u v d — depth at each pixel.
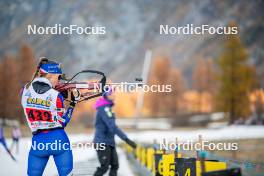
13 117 149.12
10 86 157.38
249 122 104.25
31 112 13.18
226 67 122.88
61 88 13.73
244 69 122.75
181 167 15.40
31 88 13.17
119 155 47.69
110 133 19.77
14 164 36.47
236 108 122.19
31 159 13.43
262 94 131.12
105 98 19.50
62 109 13.23
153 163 24.06
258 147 41.97
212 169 13.66
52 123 13.16
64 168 13.31
